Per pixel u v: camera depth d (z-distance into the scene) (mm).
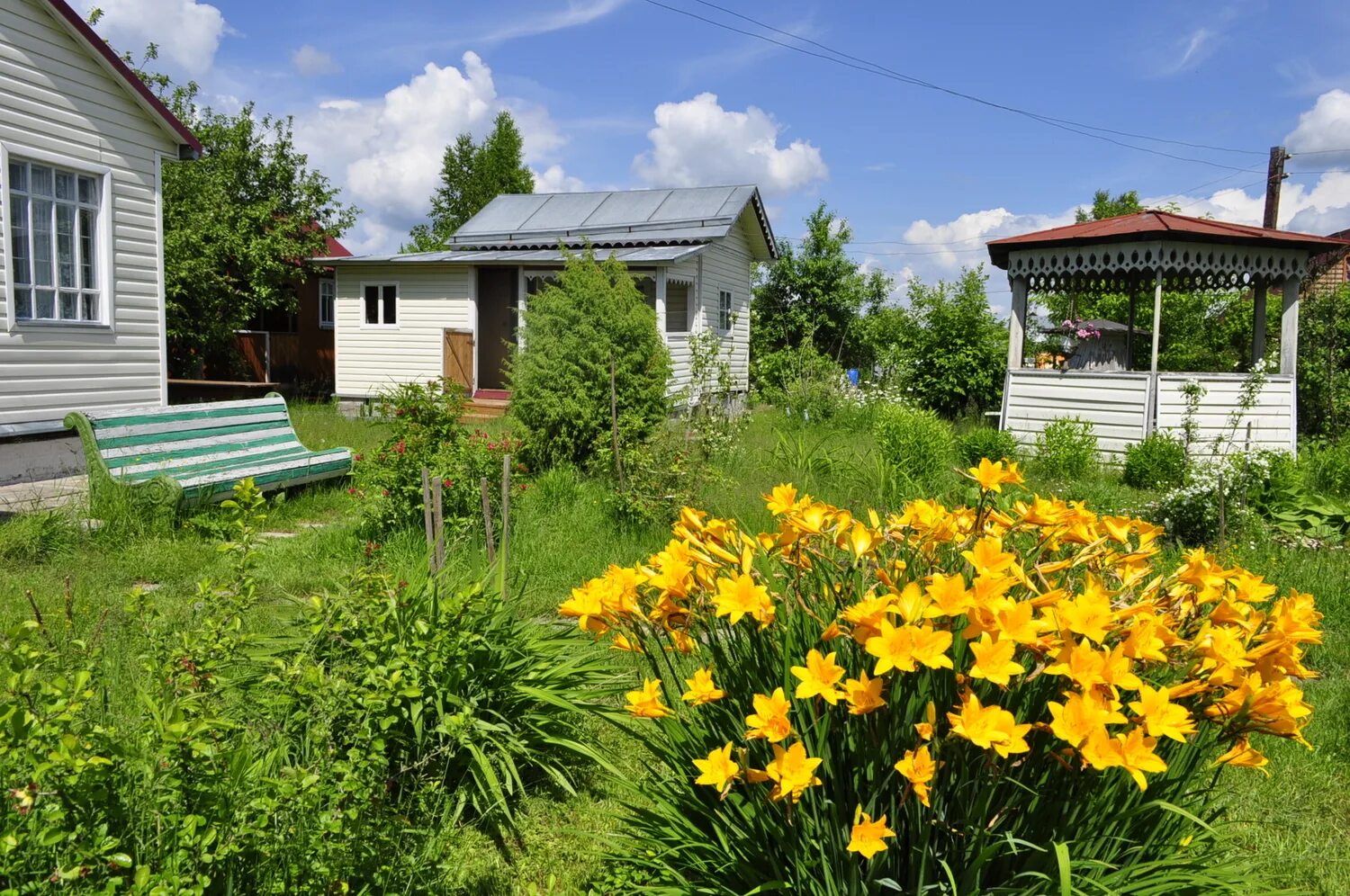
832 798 2238
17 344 10008
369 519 6957
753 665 2428
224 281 19641
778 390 21781
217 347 20875
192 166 20188
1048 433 12703
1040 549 2447
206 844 1966
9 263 9875
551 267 19219
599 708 3676
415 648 3295
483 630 3721
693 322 20078
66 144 10508
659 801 2643
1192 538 8062
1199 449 13047
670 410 11133
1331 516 8625
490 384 21406
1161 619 2170
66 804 1914
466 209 41750
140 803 2051
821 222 30422
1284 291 13508
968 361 17484
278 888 2121
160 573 6062
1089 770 2115
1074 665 1938
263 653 3646
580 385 10070
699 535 2561
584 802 3463
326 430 13766
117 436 7539
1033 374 13922
